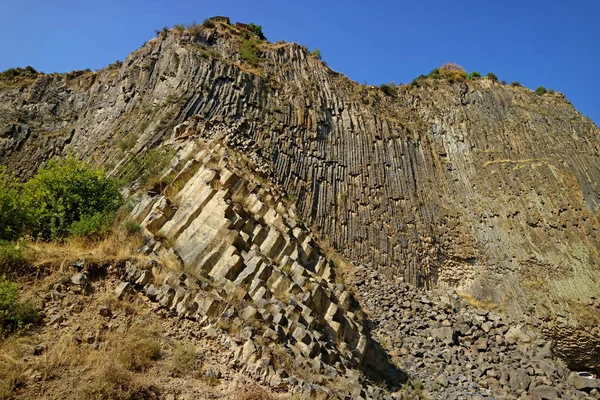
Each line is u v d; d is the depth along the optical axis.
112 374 8.12
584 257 30.94
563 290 29.28
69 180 15.83
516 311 27.77
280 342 11.13
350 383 11.19
